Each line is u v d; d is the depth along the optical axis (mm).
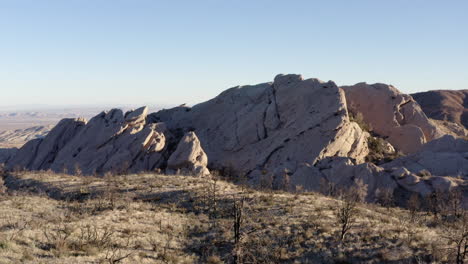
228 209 35156
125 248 22875
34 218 28391
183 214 34469
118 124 79375
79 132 84438
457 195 45406
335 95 75375
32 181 50156
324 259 24281
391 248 25422
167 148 77812
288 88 83375
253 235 28344
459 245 21703
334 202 38875
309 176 59156
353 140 72375
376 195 51500
